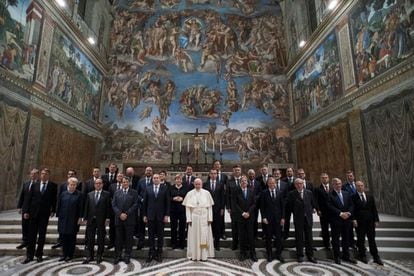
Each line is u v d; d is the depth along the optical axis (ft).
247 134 58.08
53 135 39.83
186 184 22.90
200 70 61.21
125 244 20.10
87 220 19.26
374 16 32.68
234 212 20.48
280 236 19.80
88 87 51.75
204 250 19.83
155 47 62.03
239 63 61.62
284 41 62.39
